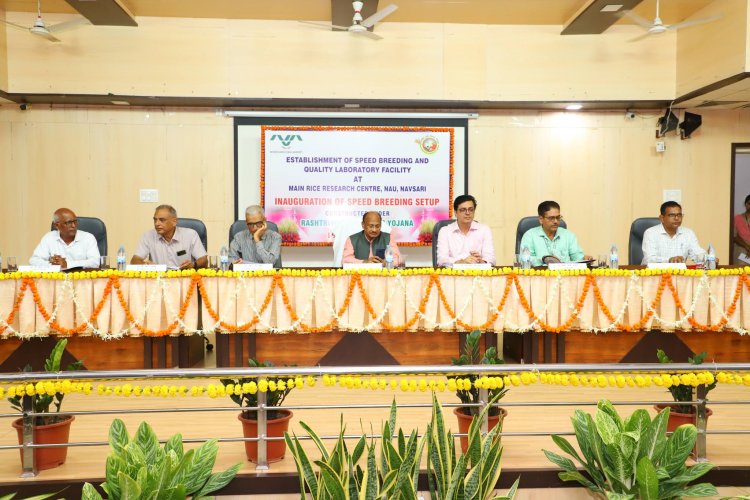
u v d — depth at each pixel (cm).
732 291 358
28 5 518
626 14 448
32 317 340
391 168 586
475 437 205
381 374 224
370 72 565
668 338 378
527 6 520
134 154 575
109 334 345
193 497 214
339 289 354
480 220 596
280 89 560
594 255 602
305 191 582
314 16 548
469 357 258
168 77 552
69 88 543
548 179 598
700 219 605
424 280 356
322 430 285
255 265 357
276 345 368
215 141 580
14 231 569
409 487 197
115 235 576
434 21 561
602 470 221
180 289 347
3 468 247
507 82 569
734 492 244
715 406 322
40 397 246
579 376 227
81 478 236
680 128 594
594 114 598
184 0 509
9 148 566
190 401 328
